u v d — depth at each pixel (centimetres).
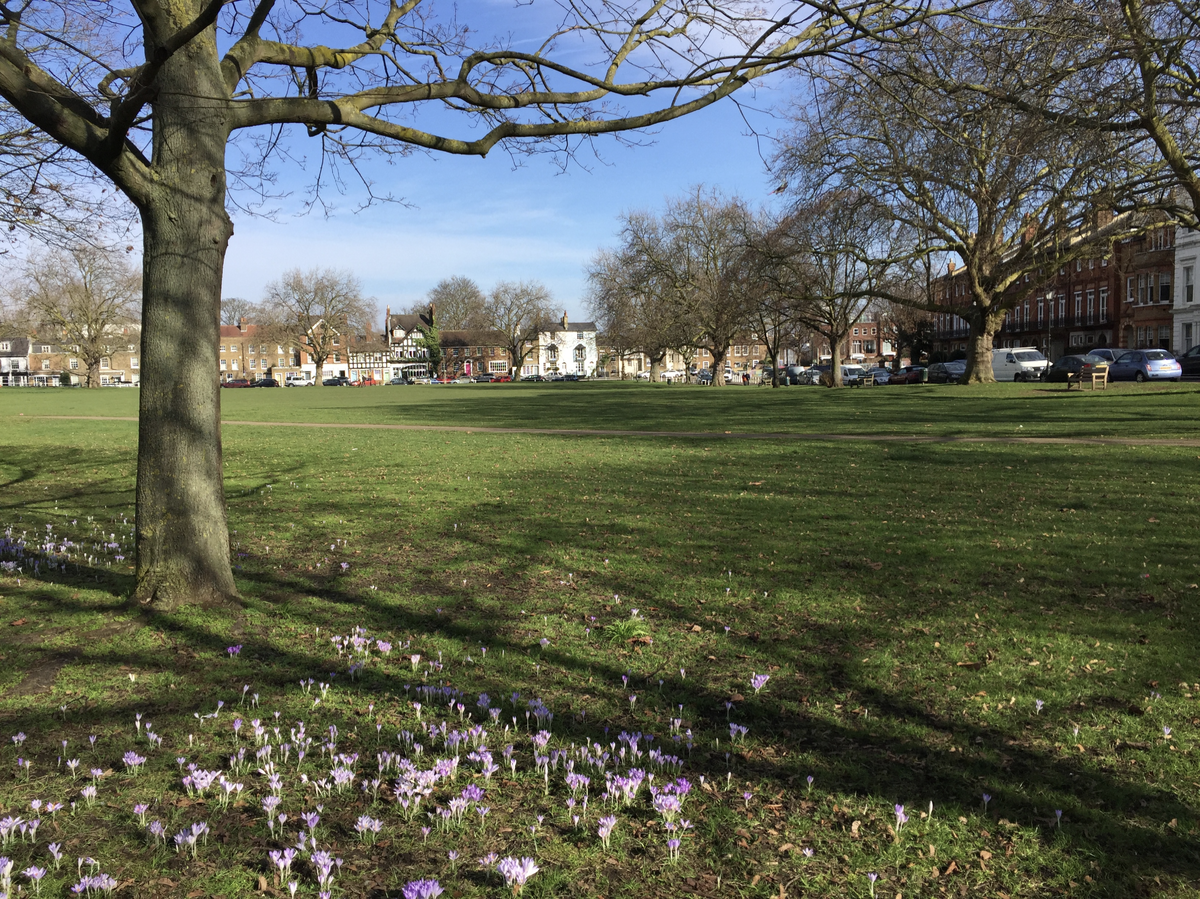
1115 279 5600
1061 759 358
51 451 1808
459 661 486
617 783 325
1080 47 1255
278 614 573
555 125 659
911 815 316
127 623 537
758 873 280
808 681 452
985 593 596
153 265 557
